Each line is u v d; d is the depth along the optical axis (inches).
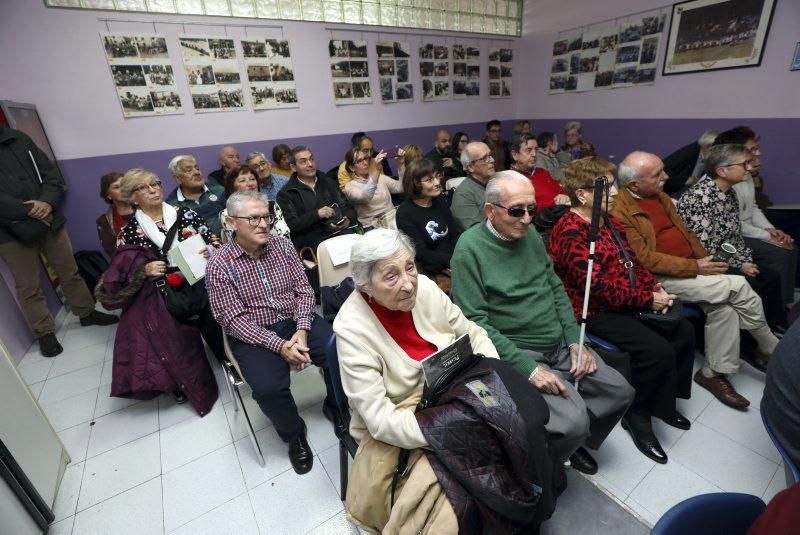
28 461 51.6
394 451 37.6
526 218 48.8
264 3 138.3
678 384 63.2
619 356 55.2
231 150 132.8
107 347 97.6
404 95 179.5
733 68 132.6
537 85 204.2
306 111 156.6
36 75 111.3
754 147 93.2
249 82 142.3
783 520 18.6
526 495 34.0
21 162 90.5
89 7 113.7
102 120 122.3
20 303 90.3
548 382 47.8
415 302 42.5
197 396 71.2
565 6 180.2
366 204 118.2
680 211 80.7
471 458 34.1
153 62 125.5
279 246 66.0
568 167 63.2
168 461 62.2
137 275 66.7
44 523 50.8
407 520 34.4
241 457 62.3
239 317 59.5
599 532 45.3
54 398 78.8
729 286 64.5
